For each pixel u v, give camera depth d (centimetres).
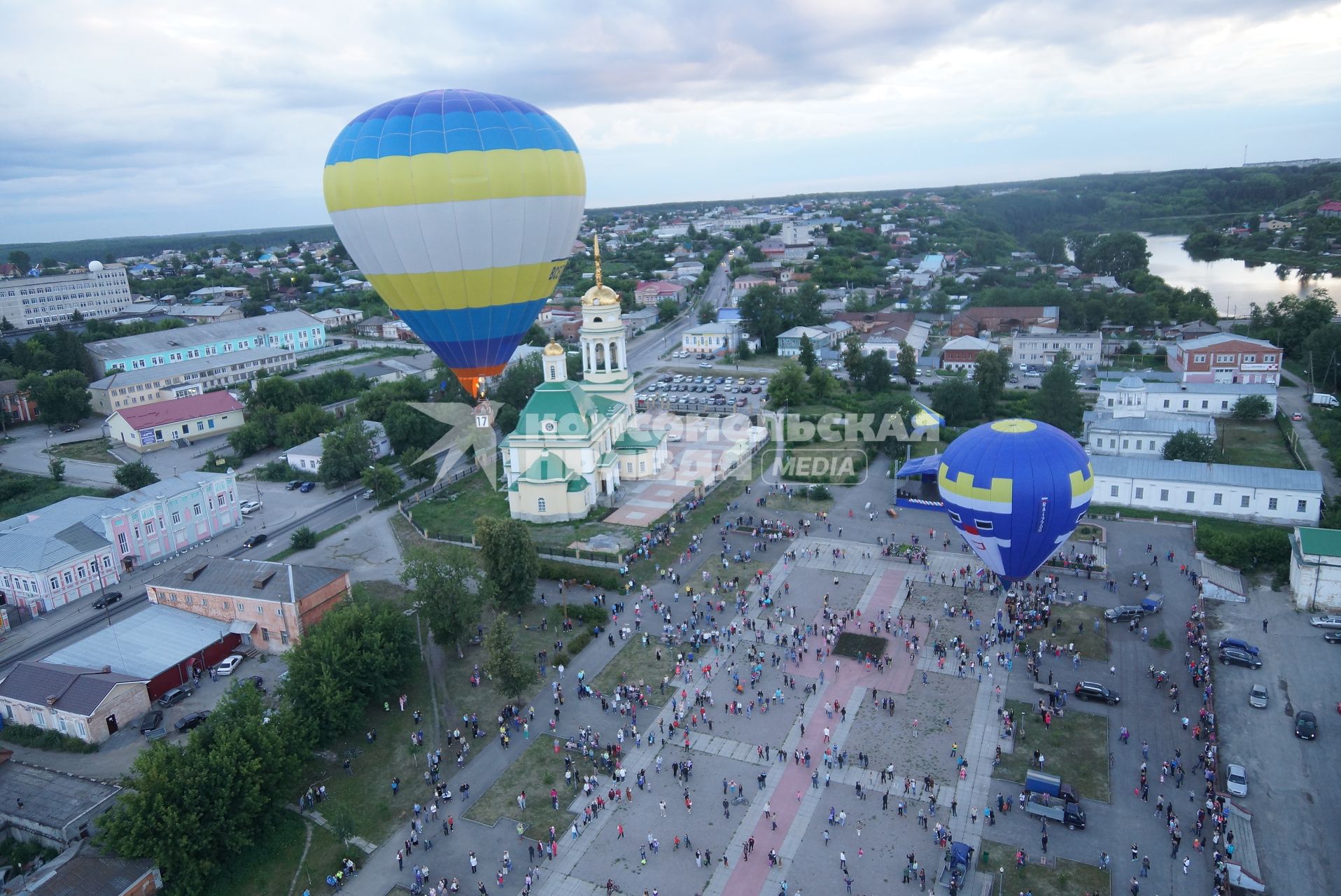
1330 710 7438
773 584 10200
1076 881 5697
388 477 13325
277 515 13100
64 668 8000
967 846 5916
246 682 7281
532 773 7050
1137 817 6272
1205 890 5594
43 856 6225
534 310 7850
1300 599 9112
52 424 18450
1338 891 5603
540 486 12150
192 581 9288
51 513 11106
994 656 8456
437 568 8581
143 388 19362
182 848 5731
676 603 9819
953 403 15862
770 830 6319
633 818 6500
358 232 7038
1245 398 15200
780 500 12888
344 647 7581
